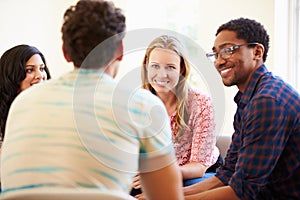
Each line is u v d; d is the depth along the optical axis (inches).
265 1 111.1
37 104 43.0
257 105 56.9
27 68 88.6
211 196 60.4
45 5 143.5
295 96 58.8
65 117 41.6
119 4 145.9
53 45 145.7
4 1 134.0
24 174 40.8
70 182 39.8
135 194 67.4
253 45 62.6
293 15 110.8
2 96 86.3
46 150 40.8
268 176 56.6
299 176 58.8
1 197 39.1
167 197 45.1
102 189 39.4
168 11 149.8
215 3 121.5
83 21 43.1
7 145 43.2
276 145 56.0
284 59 111.3
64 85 43.7
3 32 134.0
